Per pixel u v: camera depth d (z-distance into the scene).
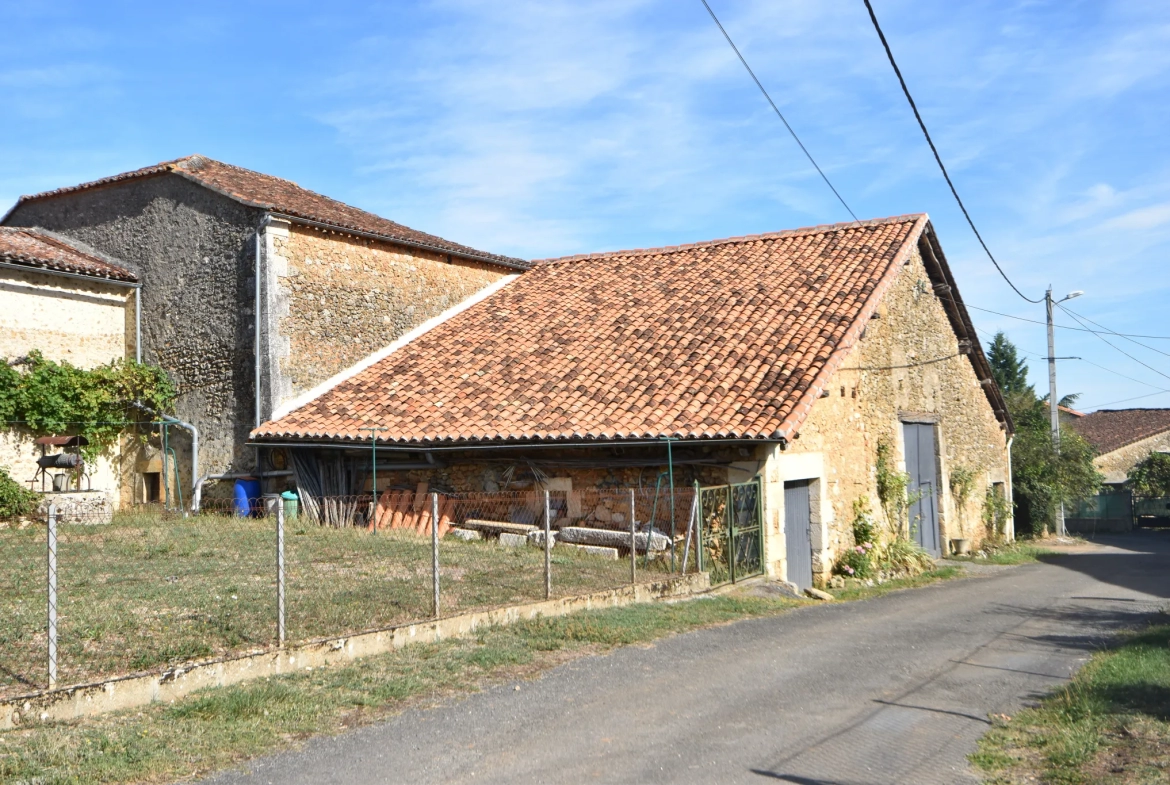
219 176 17.52
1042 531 30.08
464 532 14.23
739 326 16.00
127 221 17.88
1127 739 5.93
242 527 14.12
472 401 15.39
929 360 20.81
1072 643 9.62
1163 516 38.44
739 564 12.78
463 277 20.17
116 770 5.23
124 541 12.33
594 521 14.15
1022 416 35.44
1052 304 30.58
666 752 5.77
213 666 6.82
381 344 18.03
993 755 5.77
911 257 19.80
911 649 9.12
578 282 20.03
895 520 17.86
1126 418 45.47
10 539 12.30
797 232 19.84
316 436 14.99
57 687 6.02
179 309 17.00
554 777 5.34
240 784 5.19
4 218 19.72
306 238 16.73
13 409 15.09
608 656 8.32
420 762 5.57
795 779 5.34
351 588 9.60
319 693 6.79
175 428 16.95
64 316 16.33
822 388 13.70
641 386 14.68
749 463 13.32
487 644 8.39
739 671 7.91
